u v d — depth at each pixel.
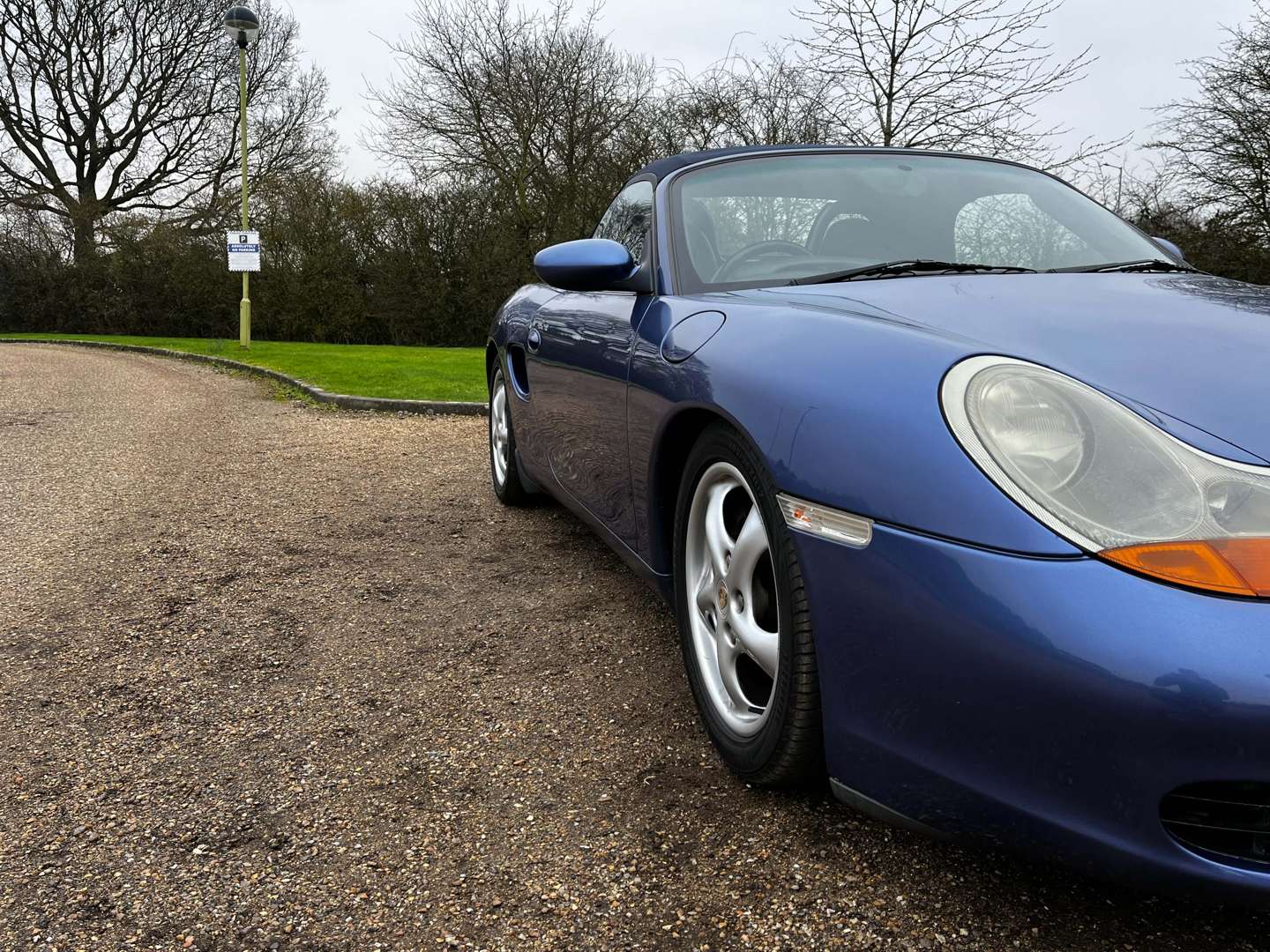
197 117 27.73
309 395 9.16
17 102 26.75
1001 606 1.22
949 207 2.57
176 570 3.40
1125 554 1.18
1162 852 1.16
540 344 3.24
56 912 1.53
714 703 1.95
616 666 2.51
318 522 4.11
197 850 1.70
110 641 2.72
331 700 2.33
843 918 1.47
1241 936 1.42
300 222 23.38
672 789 1.87
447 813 1.81
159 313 24.59
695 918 1.48
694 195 2.63
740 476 1.77
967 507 1.28
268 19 27.66
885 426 1.42
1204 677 1.10
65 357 15.03
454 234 22.97
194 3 27.00
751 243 2.44
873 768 1.43
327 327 23.47
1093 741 1.16
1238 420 1.31
